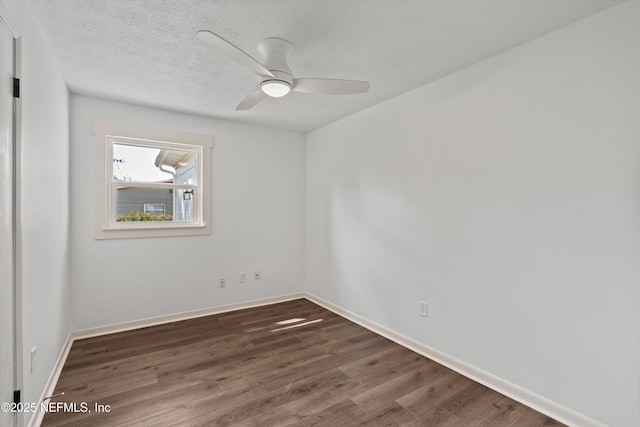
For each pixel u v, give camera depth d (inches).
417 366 96.9
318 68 93.4
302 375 91.4
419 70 94.5
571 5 64.9
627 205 63.7
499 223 84.5
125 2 65.0
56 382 85.9
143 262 127.0
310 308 152.3
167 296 132.3
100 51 84.4
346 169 140.6
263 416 73.6
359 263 133.2
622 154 64.2
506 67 83.0
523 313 79.8
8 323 55.4
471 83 91.2
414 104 108.4
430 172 103.0
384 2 64.4
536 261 77.3
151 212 132.2
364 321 129.8
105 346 108.4
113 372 91.8
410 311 110.3
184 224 138.9
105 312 119.6
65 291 103.7
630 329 63.5
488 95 86.9
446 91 98.0
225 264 146.4
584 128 69.2
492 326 86.2
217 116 139.1
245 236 151.7
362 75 97.9
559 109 73.1
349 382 87.9
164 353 104.0
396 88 107.8
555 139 73.7
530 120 78.0
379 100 119.6
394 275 116.6
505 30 73.9
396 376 91.1
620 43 64.3
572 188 71.2
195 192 141.2
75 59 88.7
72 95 113.1
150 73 97.4
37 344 70.4
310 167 165.6
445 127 98.3
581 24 69.6
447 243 97.8
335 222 147.4
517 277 80.9
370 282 127.5
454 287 95.9
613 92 65.3
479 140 89.0
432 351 102.2
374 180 125.7
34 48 68.4
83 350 105.3
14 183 58.1
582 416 69.6
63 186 98.7
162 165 134.5
